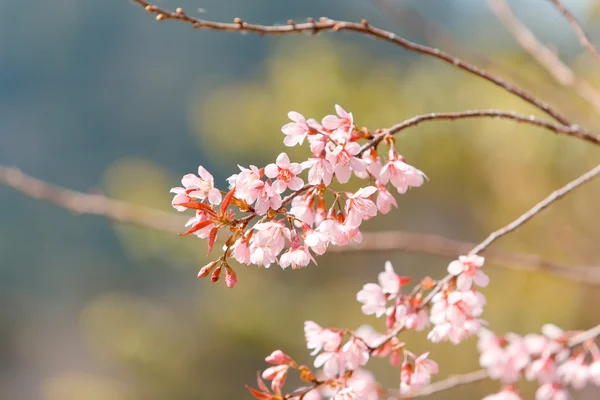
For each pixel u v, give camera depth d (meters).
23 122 45.31
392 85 9.84
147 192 10.28
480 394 7.91
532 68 6.60
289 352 11.14
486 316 8.65
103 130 44.19
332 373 2.16
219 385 11.50
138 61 45.75
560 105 4.10
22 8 48.38
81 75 46.41
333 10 25.94
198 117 11.89
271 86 10.78
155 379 11.43
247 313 11.20
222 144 11.05
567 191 2.26
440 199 10.44
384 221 11.54
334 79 9.86
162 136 43.75
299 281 11.78
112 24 47.84
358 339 2.16
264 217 1.83
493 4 3.79
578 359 2.97
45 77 47.06
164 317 12.11
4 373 23.84
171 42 45.12
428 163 9.01
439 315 2.12
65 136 44.97
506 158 8.26
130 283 24.17
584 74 6.80
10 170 4.03
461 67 2.43
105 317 12.02
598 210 7.82
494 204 9.09
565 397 3.00
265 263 1.76
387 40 2.38
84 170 43.72
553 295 8.13
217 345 11.54
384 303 2.19
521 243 8.26
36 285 27.72
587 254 7.77
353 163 1.85
